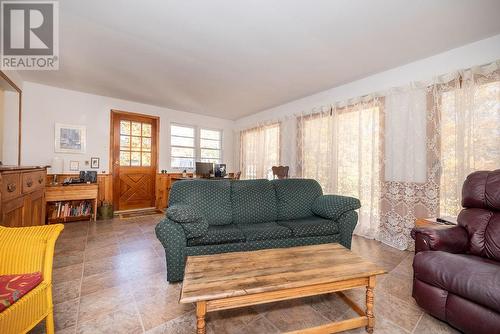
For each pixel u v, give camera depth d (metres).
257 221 2.49
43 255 1.19
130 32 2.21
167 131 5.14
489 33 2.19
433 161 2.59
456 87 2.42
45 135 3.79
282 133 4.68
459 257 1.39
